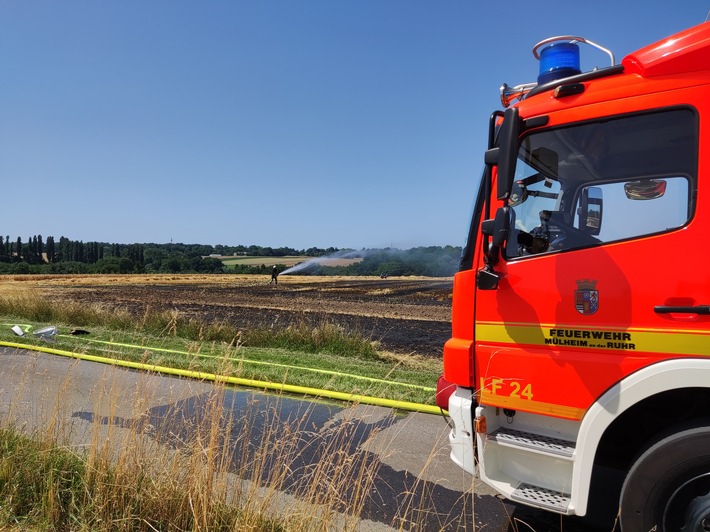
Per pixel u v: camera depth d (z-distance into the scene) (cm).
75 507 300
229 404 568
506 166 262
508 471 285
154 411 501
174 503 294
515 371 281
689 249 237
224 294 2812
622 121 260
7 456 348
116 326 1205
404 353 976
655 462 236
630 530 245
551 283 271
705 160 236
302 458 422
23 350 831
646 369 240
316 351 948
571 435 271
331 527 268
